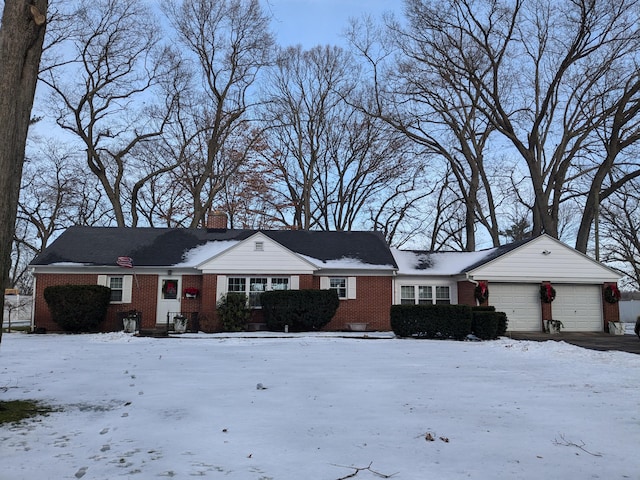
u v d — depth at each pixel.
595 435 5.73
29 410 6.89
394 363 11.77
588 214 30.44
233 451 5.14
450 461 4.84
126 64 31.70
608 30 28.30
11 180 6.73
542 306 23.81
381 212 43.75
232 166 38.03
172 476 4.43
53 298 20.94
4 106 6.68
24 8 6.90
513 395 8.00
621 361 12.04
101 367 10.89
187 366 11.05
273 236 26.73
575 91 30.98
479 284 23.22
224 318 22.06
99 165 31.66
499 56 30.64
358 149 40.38
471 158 34.84
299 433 5.78
